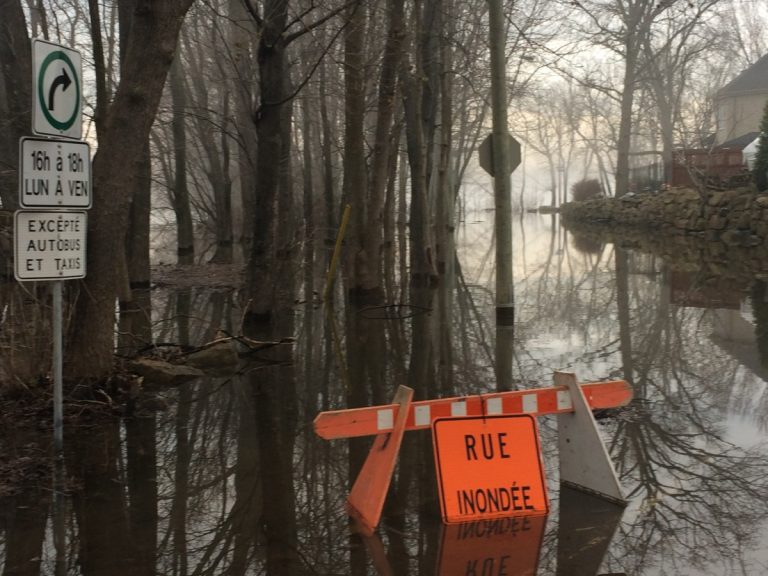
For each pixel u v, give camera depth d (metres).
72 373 7.91
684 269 22.12
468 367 10.12
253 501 5.47
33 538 4.82
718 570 4.29
